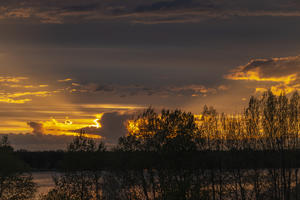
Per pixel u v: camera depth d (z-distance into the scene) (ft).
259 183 253.24
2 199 239.50
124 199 230.48
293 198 235.40
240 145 274.98
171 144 230.89
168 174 218.38
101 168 236.43
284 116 279.49
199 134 247.09
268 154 265.54
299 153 262.88
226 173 246.68
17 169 249.55
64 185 229.45
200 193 173.58
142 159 227.40
